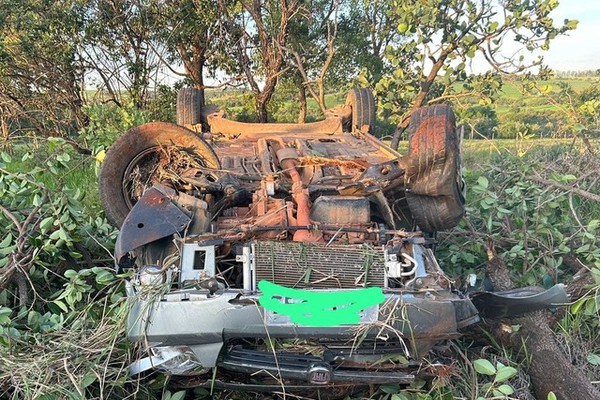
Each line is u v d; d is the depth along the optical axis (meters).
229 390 3.52
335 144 5.65
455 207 4.11
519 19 7.79
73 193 4.91
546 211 5.42
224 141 5.77
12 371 3.28
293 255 3.42
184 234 3.59
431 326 3.16
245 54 13.75
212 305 3.09
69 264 4.72
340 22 14.87
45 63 12.40
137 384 3.32
